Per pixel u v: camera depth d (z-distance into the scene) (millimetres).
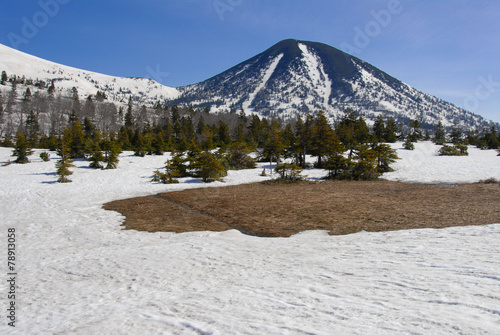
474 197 15430
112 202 18703
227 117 117000
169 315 3602
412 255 5609
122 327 3324
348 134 51469
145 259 7133
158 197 20422
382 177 29703
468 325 2697
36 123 87312
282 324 3078
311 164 42594
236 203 17344
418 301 3408
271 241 8734
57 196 21234
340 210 13922
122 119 128000
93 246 9375
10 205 18141
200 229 11594
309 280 4648
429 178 27031
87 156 48906
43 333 3336
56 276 6277
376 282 4254
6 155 48094
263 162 46844
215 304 3898
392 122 77250
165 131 78688
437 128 82875
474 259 4883
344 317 3141
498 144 62312
